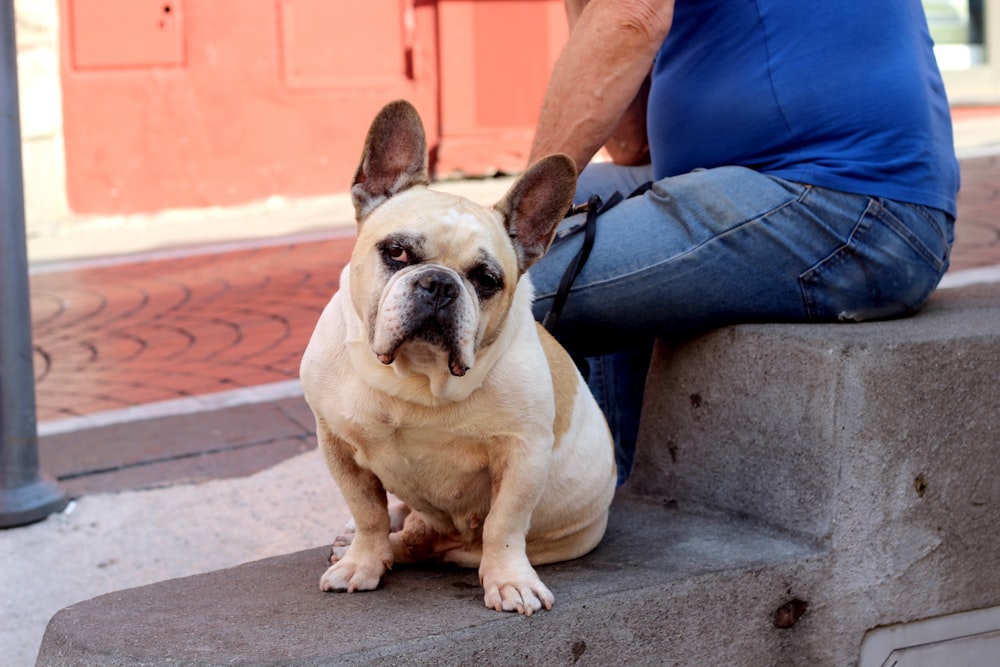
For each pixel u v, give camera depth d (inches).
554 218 91.0
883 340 99.2
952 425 102.3
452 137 437.7
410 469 88.7
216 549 137.9
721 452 109.7
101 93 409.1
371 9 431.8
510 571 86.4
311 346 89.1
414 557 97.0
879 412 98.7
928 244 108.0
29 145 399.5
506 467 86.2
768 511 105.0
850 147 105.5
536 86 443.8
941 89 115.1
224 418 191.8
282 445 176.4
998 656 108.7
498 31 436.1
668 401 115.8
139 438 183.0
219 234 382.6
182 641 78.4
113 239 388.2
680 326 110.1
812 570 97.9
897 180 105.7
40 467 167.2
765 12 107.3
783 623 97.1
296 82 427.8
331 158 435.5
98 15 404.8
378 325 79.7
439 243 82.7
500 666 81.7
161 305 284.8
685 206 105.6
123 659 76.4
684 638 91.5
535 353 87.3
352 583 88.9
